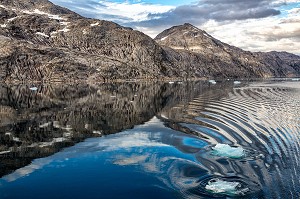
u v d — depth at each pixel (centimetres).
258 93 7938
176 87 10625
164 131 3516
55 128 3700
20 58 13375
